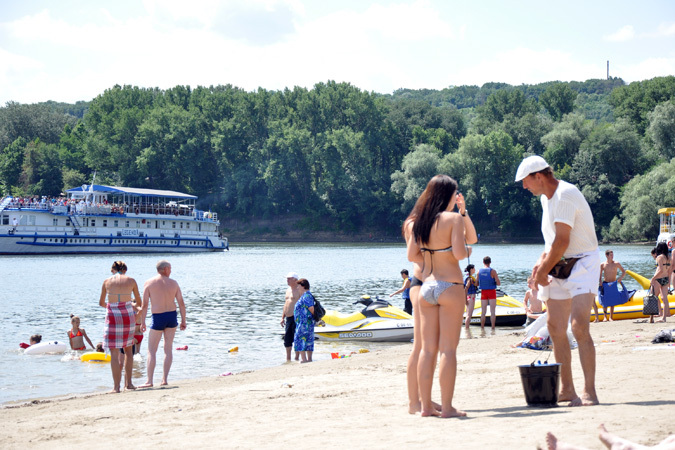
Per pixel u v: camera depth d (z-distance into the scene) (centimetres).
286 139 12150
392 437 614
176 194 8125
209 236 8312
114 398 1120
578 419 619
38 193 13125
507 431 595
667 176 8406
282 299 3111
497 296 2317
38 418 928
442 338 710
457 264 711
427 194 721
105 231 7312
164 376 1259
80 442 728
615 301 1980
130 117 12875
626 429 563
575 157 10694
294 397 985
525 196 11181
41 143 14038
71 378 1415
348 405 872
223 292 3447
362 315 2036
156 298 1248
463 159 11256
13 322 2339
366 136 12519
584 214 711
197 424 791
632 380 868
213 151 12800
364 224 12381
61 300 3066
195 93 14138
